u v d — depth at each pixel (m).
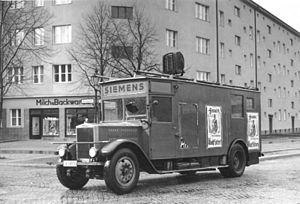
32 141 40.28
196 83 13.14
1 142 39.12
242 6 58.31
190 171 13.21
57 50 41.22
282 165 18.84
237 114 14.94
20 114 43.22
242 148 14.84
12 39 30.67
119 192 10.64
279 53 73.19
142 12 37.72
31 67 42.31
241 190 11.40
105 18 36.78
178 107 12.42
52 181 13.94
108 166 10.45
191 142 12.80
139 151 11.15
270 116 68.25
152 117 11.64
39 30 41.78
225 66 52.59
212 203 9.48
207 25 48.53
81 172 11.67
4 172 17.27
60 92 41.41
